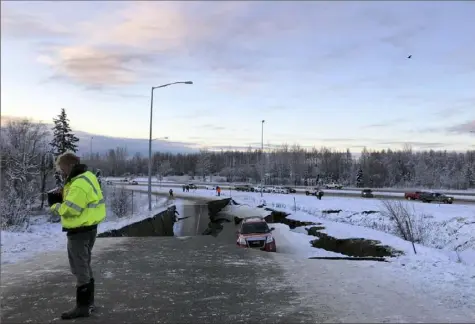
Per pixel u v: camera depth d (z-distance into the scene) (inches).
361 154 5128.0
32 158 1835.6
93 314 220.7
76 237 205.3
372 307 222.5
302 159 5236.2
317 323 200.1
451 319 199.2
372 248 584.7
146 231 1061.8
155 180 6063.0
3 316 221.5
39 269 351.9
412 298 238.8
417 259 367.6
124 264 370.3
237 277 311.0
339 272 319.9
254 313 219.3
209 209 2015.3
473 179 3353.8
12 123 1940.2
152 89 1568.7
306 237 836.6
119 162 7042.3
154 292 267.4
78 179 198.5
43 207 1931.6
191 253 433.7
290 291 264.7
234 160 6363.2
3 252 456.4
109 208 2130.9
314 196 2412.6
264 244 641.0
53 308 235.6
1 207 1309.1
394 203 989.2
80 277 213.0
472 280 279.6
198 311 224.8
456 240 788.6
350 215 1289.4
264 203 1957.4
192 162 7436.0
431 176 4131.4
